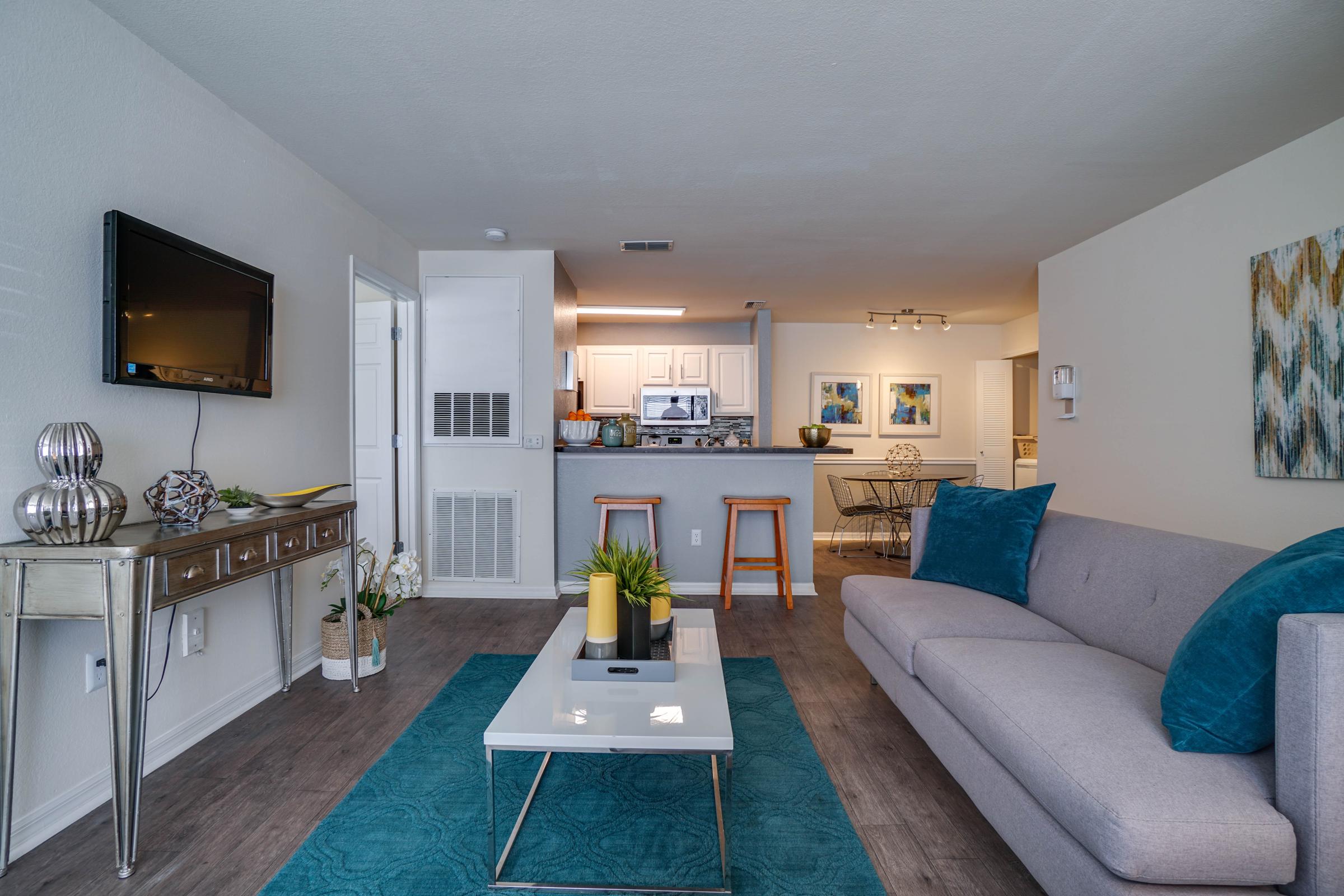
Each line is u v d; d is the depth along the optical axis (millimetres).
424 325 4434
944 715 1917
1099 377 4004
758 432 6496
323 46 2086
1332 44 2070
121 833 1561
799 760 2178
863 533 7293
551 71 2232
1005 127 2631
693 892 1526
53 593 1567
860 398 7258
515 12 1910
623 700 1667
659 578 2035
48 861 1625
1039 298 4656
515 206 3549
